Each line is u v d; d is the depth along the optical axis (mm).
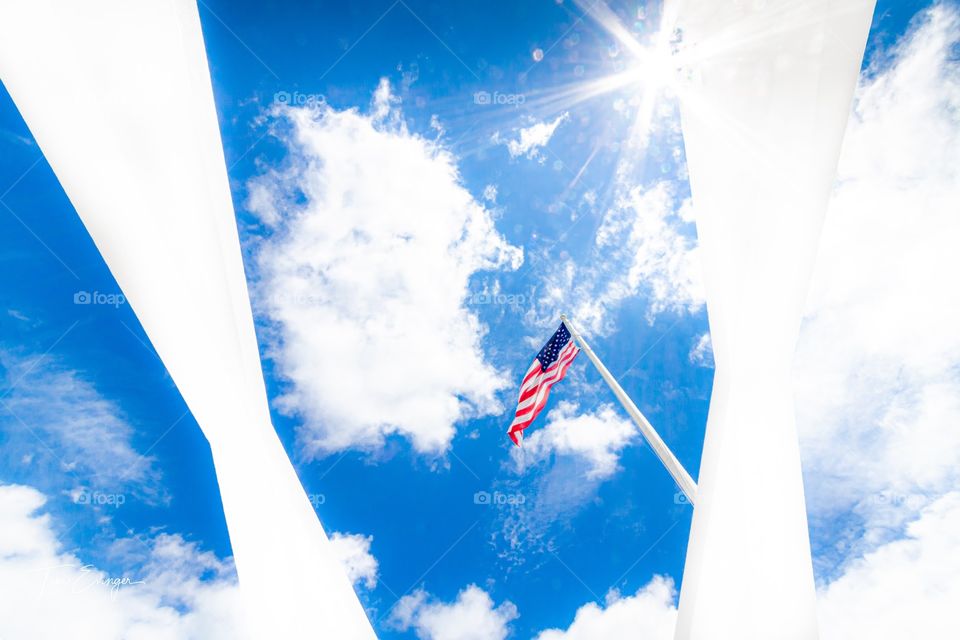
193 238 1167
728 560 1102
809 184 1095
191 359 1156
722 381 1181
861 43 1070
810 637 1056
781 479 1104
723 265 1176
